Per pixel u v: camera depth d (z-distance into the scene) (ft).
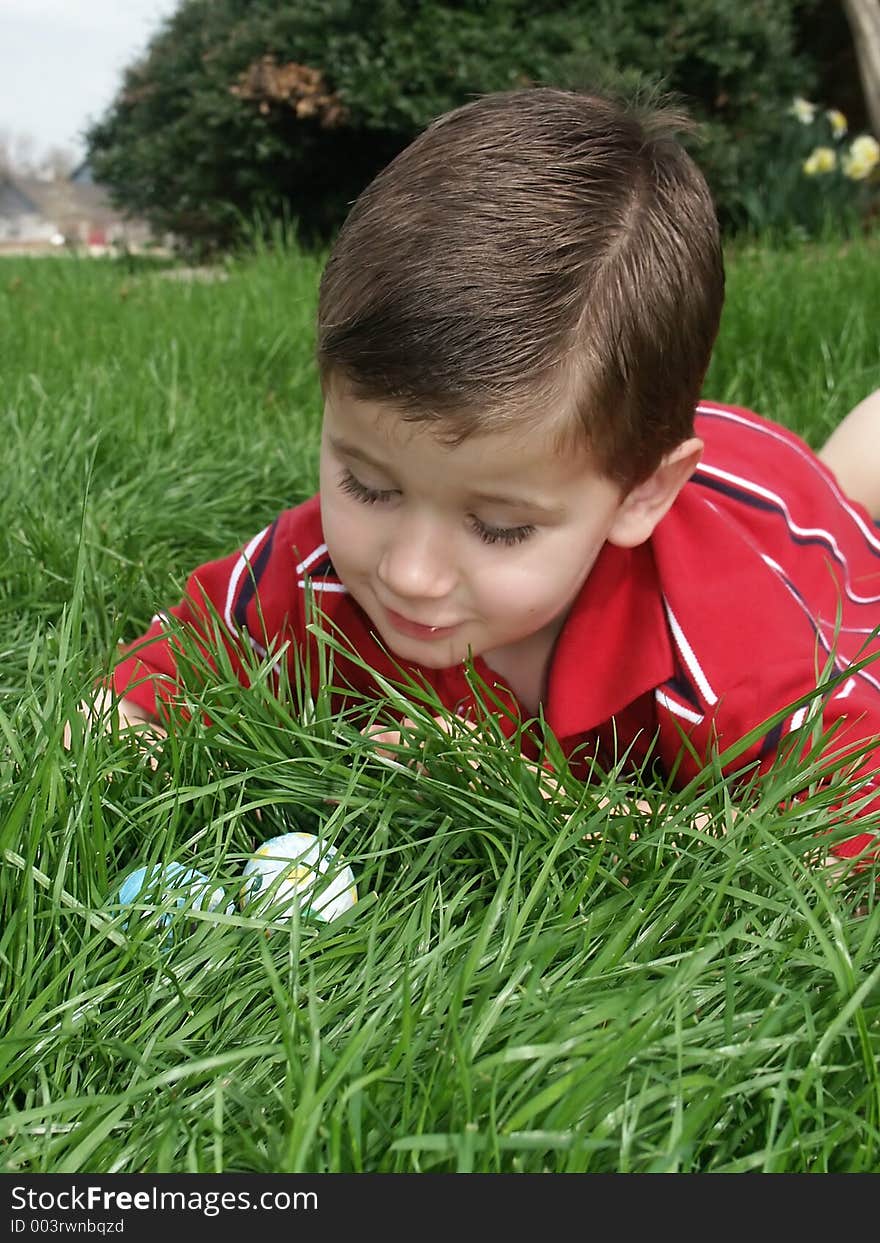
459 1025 1.60
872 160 9.09
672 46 9.02
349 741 2.08
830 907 1.64
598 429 1.88
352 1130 1.43
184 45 11.05
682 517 2.20
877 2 10.73
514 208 1.87
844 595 2.63
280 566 2.29
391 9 9.02
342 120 9.17
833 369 4.32
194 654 2.16
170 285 6.84
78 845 1.80
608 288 1.88
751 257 6.59
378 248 1.85
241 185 9.96
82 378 4.03
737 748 1.93
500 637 1.99
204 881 1.83
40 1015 1.64
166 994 1.69
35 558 2.69
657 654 2.12
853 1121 1.47
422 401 1.78
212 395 4.01
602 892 1.85
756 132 9.48
